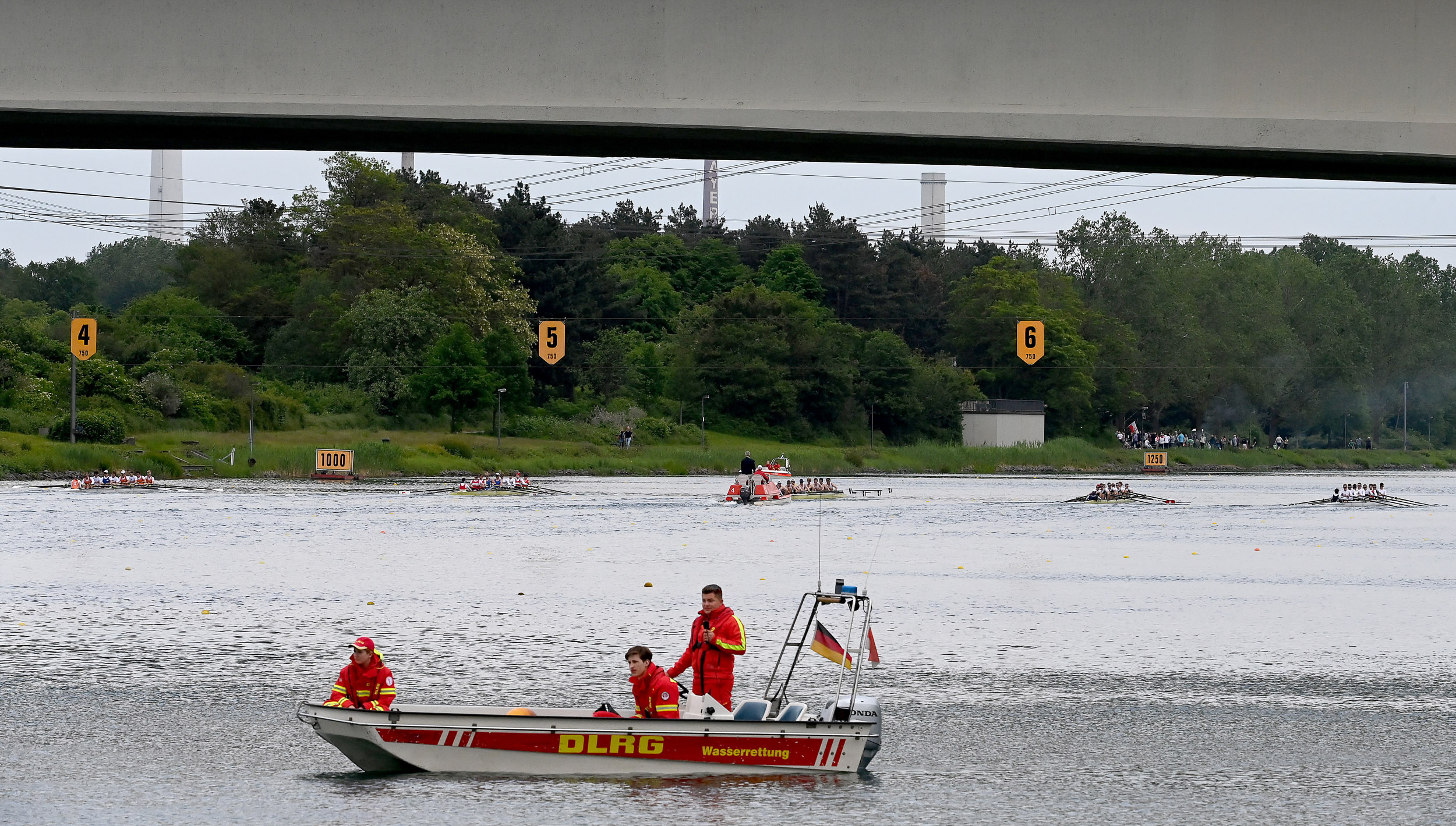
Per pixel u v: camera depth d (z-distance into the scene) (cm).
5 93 6003
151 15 6006
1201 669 9069
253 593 12344
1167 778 6331
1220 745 6994
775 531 19938
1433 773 6469
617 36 6034
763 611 11500
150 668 8744
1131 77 6078
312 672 8606
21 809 5634
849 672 8844
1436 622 11275
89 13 5997
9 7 5981
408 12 6016
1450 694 8306
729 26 6028
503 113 6022
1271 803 5941
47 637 9888
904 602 12194
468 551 16338
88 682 8275
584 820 5462
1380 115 6081
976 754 6738
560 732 6097
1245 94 6078
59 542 16838
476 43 6034
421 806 5656
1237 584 13788
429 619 10781
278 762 6419
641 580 13438
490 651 9294
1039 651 9731
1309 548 18162
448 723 6106
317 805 5672
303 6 6016
